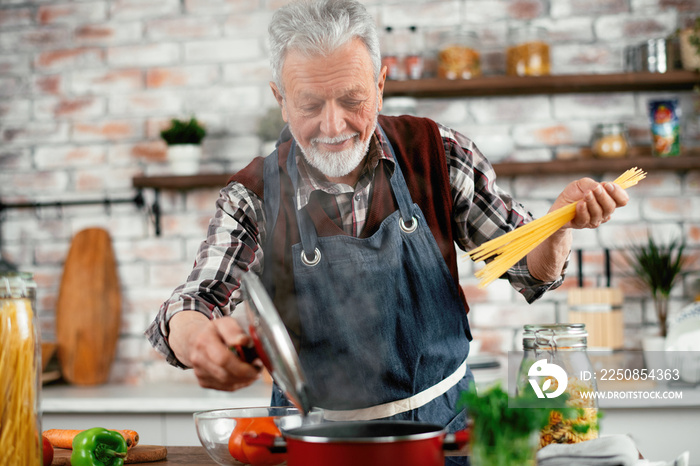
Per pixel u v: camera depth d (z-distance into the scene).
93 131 3.07
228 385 0.91
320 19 1.21
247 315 0.84
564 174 2.81
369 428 0.88
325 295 1.35
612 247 2.78
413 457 0.77
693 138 2.76
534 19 2.84
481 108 2.86
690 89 2.77
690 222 2.75
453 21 2.87
